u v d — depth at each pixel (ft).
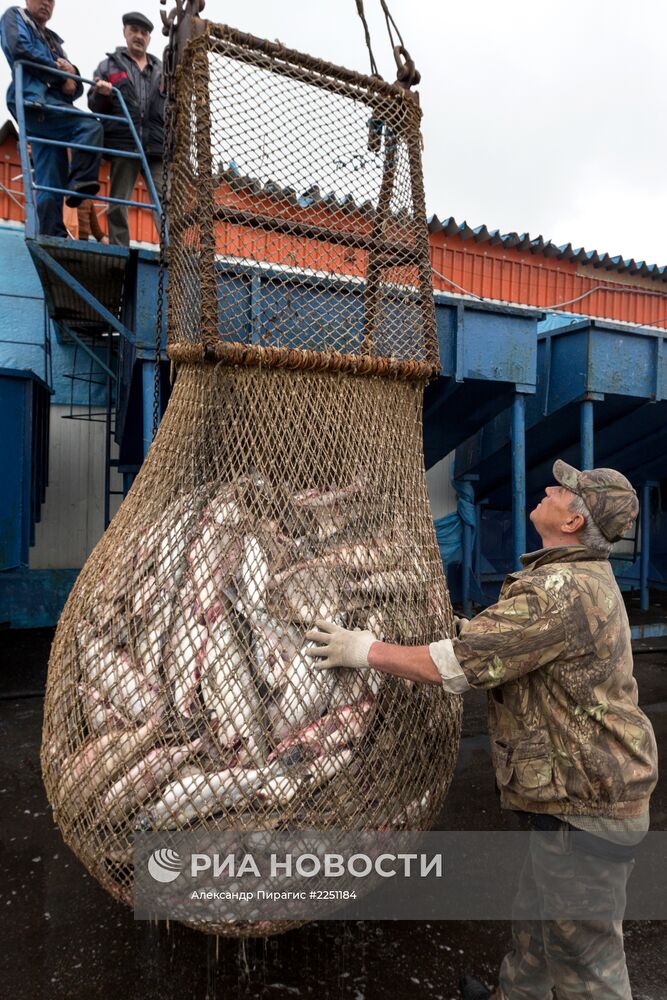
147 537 6.40
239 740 5.74
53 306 18.51
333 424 6.74
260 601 6.01
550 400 18.99
